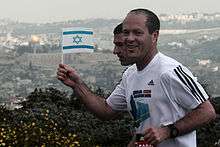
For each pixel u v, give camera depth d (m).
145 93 3.49
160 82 3.43
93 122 11.41
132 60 3.48
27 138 9.38
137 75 3.55
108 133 10.94
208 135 11.08
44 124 10.88
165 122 3.44
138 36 3.43
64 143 9.57
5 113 11.48
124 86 3.74
